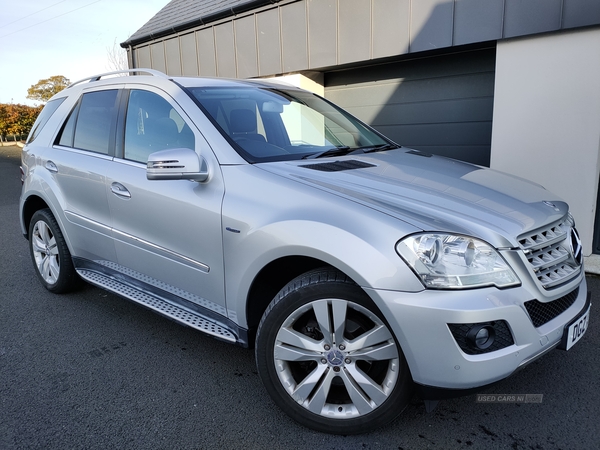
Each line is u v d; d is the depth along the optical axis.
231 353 3.05
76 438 2.23
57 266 3.98
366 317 2.10
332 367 2.16
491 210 2.14
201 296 2.66
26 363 2.93
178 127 2.84
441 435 2.23
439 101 5.99
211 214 2.47
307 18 6.55
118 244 3.14
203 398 2.55
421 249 1.91
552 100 4.61
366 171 2.55
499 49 4.86
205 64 8.32
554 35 4.50
